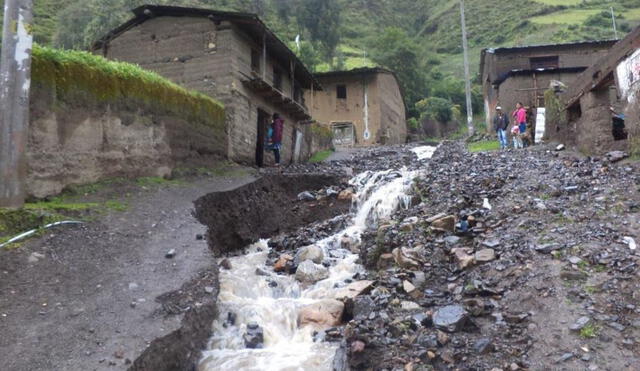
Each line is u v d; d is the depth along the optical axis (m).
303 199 13.47
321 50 50.69
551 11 71.06
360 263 9.16
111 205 8.89
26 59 7.43
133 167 10.69
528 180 10.32
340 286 8.09
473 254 7.63
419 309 6.59
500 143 18.55
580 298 5.85
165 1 37.72
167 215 8.98
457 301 6.58
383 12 86.50
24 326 5.18
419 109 43.56
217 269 7.21
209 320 6.31
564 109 14.91
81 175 9.28
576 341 5.20
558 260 6.70
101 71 9.85
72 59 9.16
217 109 14.33
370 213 11.84
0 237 6.69
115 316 5.55
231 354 6.04
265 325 6.78
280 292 8.24
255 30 15.92
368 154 21.89
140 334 5.25
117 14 32.84
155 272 6.77
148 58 16.27
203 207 10.16
